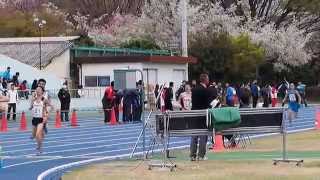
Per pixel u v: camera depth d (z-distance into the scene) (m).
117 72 29.19
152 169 21.84
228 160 24.41
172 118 22.77
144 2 109.94
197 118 22.88
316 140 33.47
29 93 60.91
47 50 78.62
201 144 24.45
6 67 68.56
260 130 23.39
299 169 21.23
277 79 105.25
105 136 39.12
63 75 76.56
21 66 70.69
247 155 26.36
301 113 64.38
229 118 22.81
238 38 88.38
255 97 65.06
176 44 94.44
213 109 22.88
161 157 25.94
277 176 19.44
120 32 99.56
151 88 61.56
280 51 99.69
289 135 37.16
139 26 99.12
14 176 21.45
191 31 93.31
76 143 34.69
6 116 48.66
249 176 19.56
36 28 105.81
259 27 102.56
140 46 90.00
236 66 86.62
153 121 34.81
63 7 119.12
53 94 65.69
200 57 85.81
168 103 50.38
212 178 19.25
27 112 59.94
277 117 23.50
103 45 95.69
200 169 21.64
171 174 20.47
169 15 98.19
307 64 109.69
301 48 101.31
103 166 23.19
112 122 50.47
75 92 70.69
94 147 32.38
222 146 29.67
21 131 44.06
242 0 103.94
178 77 80.12
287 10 106.62
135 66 73.50
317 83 114.12
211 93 24.42
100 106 70.88
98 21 110.81
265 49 98.44
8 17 108.94
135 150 29.30
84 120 55.59
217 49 86.25
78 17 109.06
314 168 21.50
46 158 27.14
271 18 107.06
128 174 20.67
